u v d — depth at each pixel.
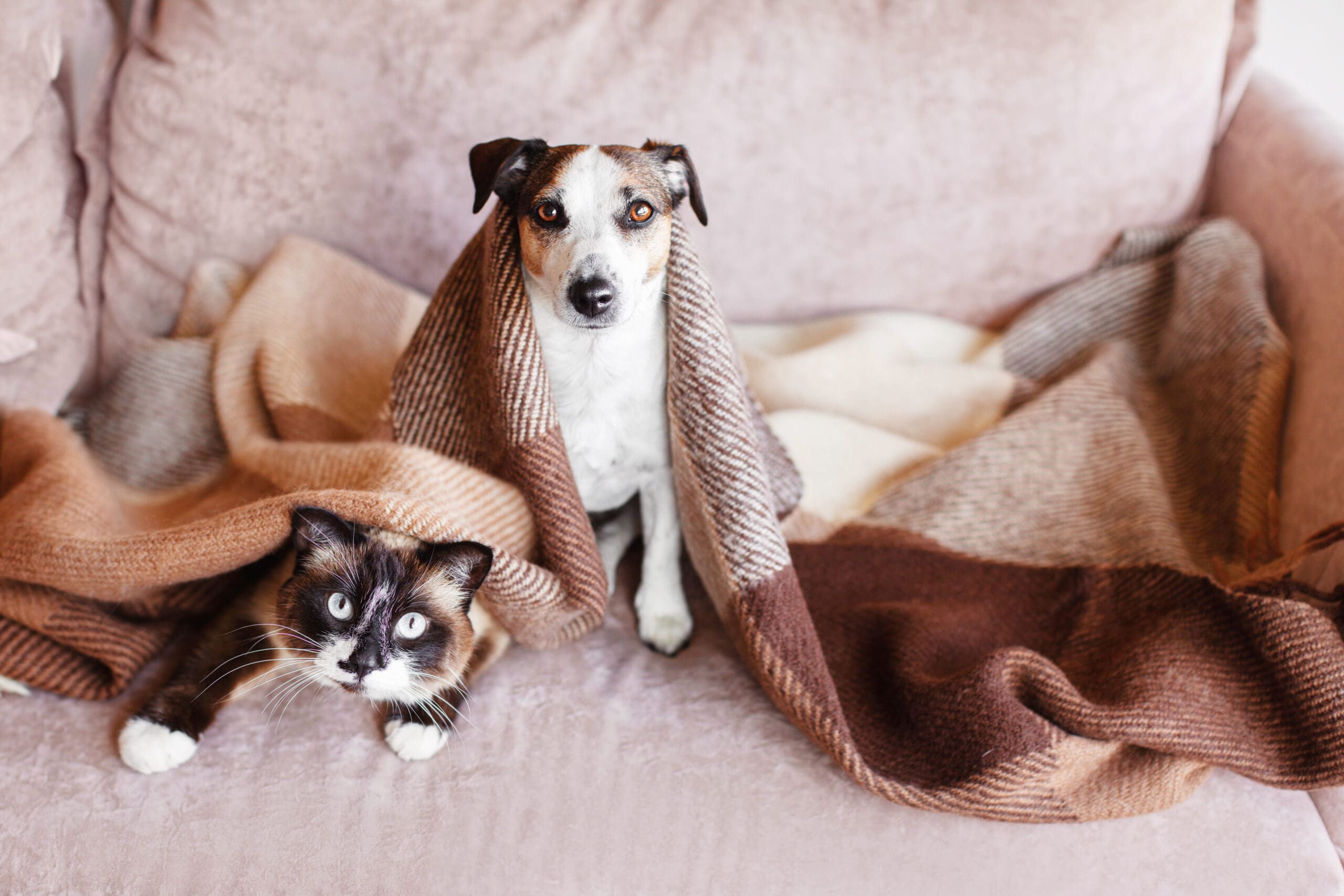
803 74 1.57
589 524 1.21
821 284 1.74
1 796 1.01
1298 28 1.97
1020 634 1.31
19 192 1.42
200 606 1.21
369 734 1.11
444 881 0.99
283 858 0.99
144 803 1.01
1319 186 1.49
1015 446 1.47
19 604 1.10
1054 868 1.03
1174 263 1.68
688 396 1.18
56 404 1.50
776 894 1.01
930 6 1.56
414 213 1.62
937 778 1.06
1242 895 1.03
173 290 1.60
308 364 1.46
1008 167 1.63
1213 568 1.40
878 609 1.30
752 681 1.21
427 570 1.04
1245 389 1.48
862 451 1.56
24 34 1.40
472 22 1.52
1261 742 1.08
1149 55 1.57
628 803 1.05
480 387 1.22
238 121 1.54
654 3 1.56
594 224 1.10
